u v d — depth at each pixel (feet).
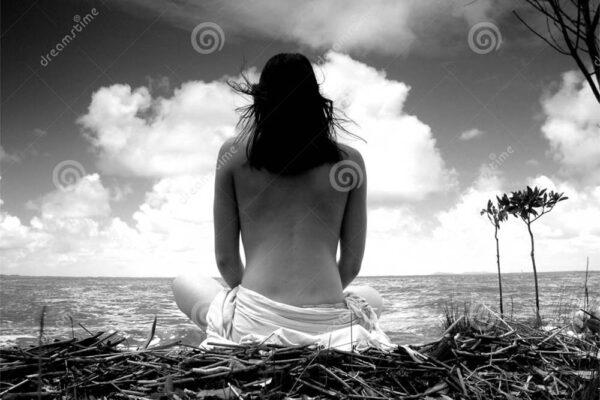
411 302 53.98
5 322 39.50
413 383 5.84
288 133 7.89
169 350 6.68
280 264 8.00
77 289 124.67
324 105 8.22
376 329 8.24
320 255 8.13
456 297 60.64
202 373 5.50
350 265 8.99
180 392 5.18
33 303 63.57
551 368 6.59
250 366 5.59
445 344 6.30
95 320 37.63
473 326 8.25
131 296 86.84
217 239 8.70
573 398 5.69
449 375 5.85
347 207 8.68
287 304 7.86
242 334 7.90
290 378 5.56
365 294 9.76
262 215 8.19
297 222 8.11
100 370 5.81
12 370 5.60
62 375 5.67
